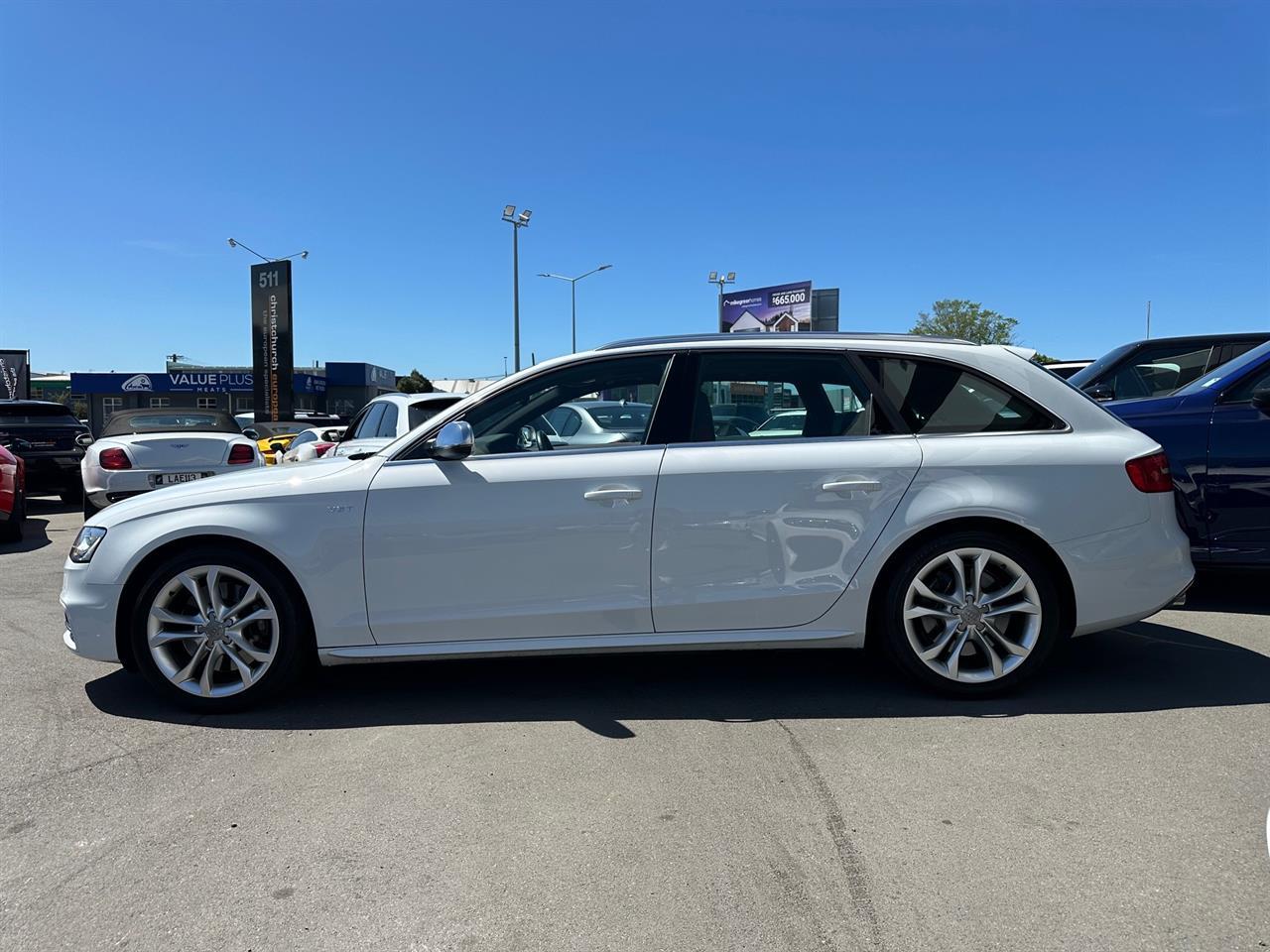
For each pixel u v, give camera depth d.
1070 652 4.70
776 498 3.88
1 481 9.41
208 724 3.87
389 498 3.88
